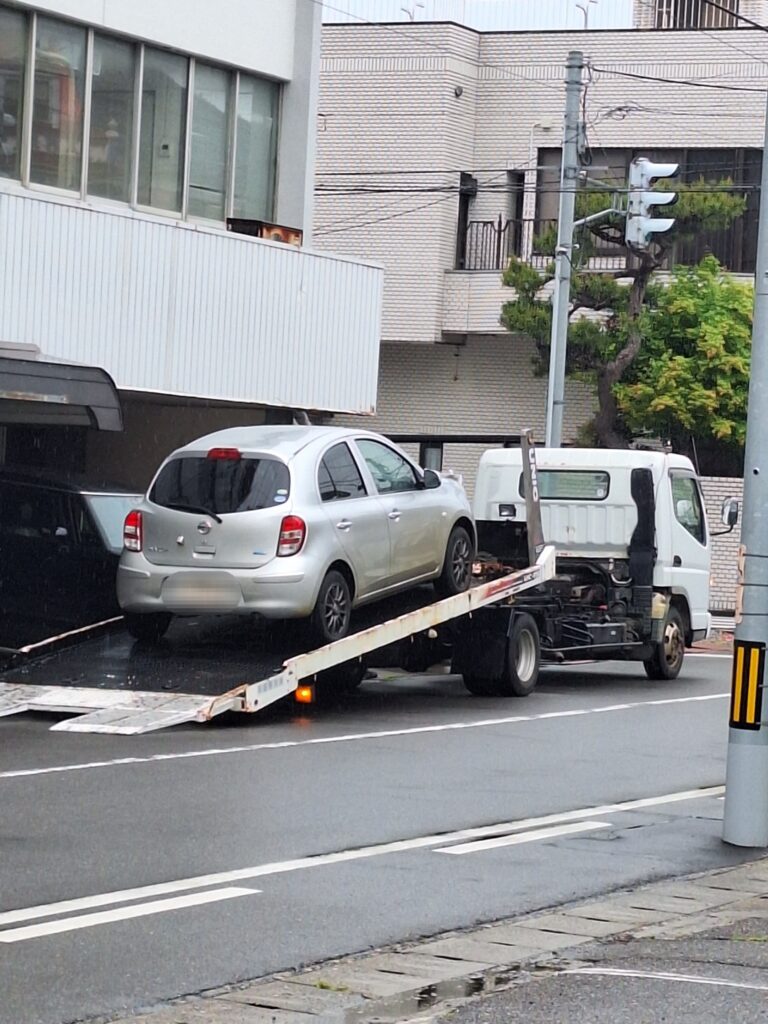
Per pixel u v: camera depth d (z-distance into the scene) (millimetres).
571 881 12367
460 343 49469
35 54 27953
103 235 27188
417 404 50156
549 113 49188
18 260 25812
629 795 16156
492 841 13664
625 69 48594
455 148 49000
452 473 23891
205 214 31672
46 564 22328
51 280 26359
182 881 11742
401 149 48781
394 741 18781
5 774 15695
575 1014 8906
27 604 22375
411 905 11414
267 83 32906
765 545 13898
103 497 22766
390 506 21453
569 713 22047
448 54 48469
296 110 33125
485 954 10266
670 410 42656
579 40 48969
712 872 12875
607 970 9875
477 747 18641
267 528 19812
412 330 48500
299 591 19703
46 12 27953
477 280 48438
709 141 47938
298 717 20547
